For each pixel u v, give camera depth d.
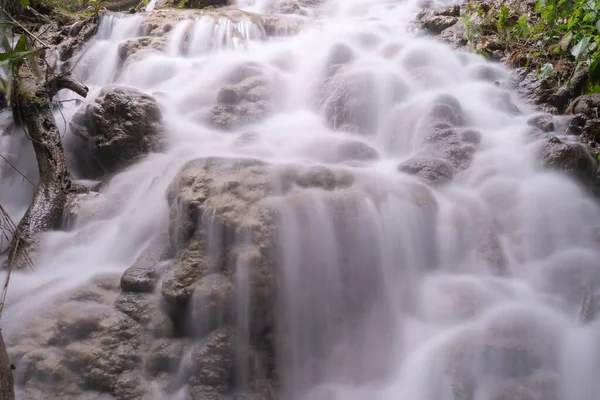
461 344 3.07
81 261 3.83
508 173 4.04
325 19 7.79
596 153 4.29
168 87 5.93
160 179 4.01
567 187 3.89
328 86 5.34
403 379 3.10
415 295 3.43
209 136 4.93
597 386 2.96
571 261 3.53
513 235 3.71
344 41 6.16
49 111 4.96
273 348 3.13
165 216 3.71
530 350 3.02
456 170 4.12
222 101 5.28
